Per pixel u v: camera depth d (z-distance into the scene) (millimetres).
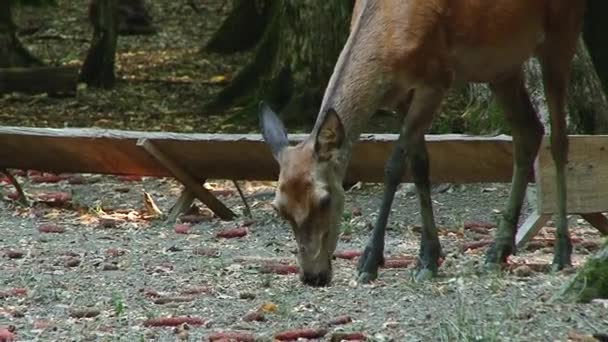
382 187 17719
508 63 12164
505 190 17344
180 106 24312
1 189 17906
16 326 10352
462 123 19531
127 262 13023
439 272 12141
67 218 15906
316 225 10898
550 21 12336
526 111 12898
